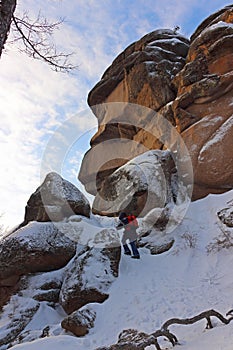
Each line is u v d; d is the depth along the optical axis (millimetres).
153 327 5418
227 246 7371
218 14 15430
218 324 4535
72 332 5953
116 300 6668
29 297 7758
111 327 5812
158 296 6402
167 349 4047
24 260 8383
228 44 11602
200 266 7172
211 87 11250
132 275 7480
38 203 10688
